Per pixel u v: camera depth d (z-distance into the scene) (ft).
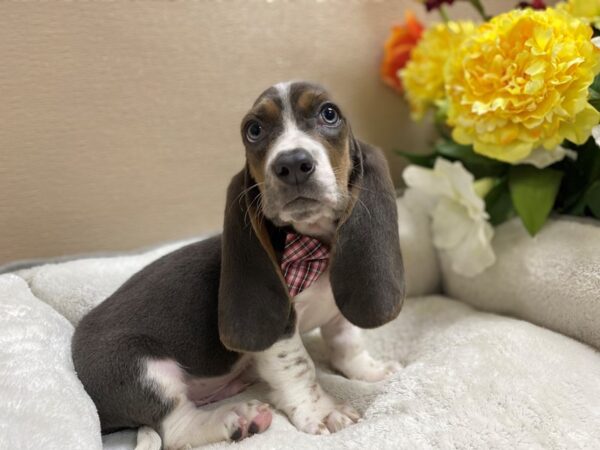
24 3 1.45
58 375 1.08
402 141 2.07
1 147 1.50
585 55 1.28
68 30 1.52
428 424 1.01
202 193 1.77
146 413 1.11
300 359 1.16
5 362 1.06
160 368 1.14
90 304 1.41
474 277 1.53
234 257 1.11
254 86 1.78
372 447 0.97
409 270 1.64
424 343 1.37
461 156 1.57
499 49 1.36
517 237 1.46
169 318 1.17
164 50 1.64
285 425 1.13
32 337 1.16
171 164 1.71
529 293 1.38
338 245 1.10
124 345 1.13
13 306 1.22
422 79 1.77
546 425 0.99
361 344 1.33
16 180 1.53
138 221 1.71
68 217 1.61
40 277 1.44
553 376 1.10
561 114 1.29
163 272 1.24
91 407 1.07
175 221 1.76
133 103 1.63
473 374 1.10
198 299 1.20
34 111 1.52
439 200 1.59
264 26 1.75
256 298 1.09
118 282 1.44
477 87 1.39
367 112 1.98
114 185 1.65
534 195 1.41
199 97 1.71
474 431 0.98
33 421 0.95
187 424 1.13
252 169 1.11
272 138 1.07
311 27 1.82
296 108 1.07
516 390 1.05
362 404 1.19
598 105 1.35
